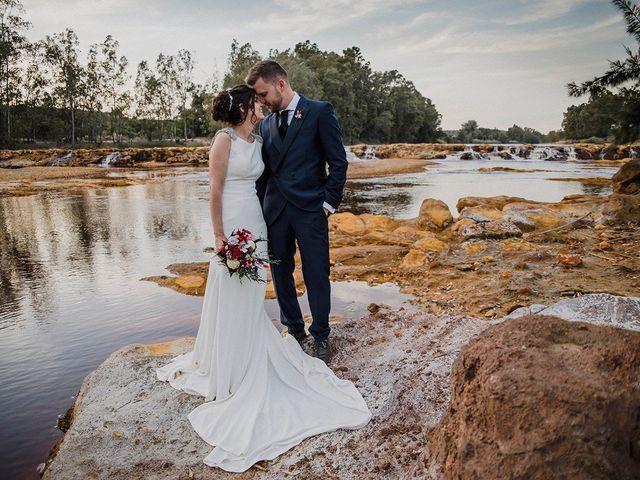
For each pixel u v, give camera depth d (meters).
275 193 3.71
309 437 2.82
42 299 6.04
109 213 13.48
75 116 66.75
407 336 3.97
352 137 83.62
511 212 8.67
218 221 3.35
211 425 2.92
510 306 4.89
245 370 3.16
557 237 7.43
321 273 3.70
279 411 3.03
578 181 21.56
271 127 3.70
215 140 3.35
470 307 5.06
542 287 5.36
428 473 2.18
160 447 2.80
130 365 3.74
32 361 4.29
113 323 5.17
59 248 9.09
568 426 1.65
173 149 40.09
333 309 5.30
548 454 1.66
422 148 41.62
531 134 125.94
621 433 1.65
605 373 1.79
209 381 3.17
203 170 33.19
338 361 3.67
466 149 41.31
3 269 7.56
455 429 2.09
